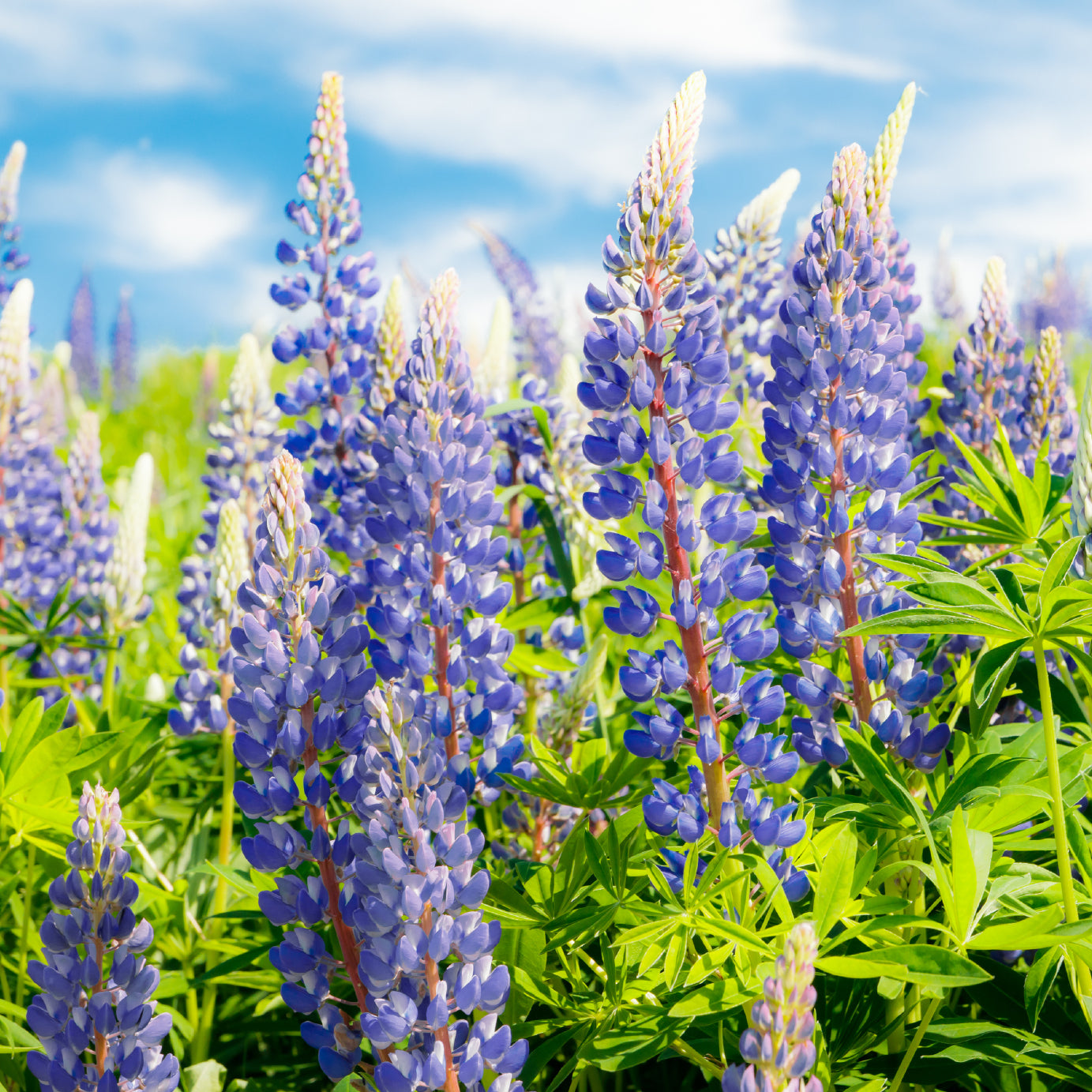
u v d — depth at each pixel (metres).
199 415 6.44
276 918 1.78
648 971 1.83
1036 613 1.81
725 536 1.84
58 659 2.50
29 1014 1.76
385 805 1.75
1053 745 1.78
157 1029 1.77
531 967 1.84
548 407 2.26
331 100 2.21
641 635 1.85
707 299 1.84
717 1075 1.81
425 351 1.87
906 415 1.88
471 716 1.89
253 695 1.78
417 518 1.87
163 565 3.49
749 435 2.32
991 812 1.83
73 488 2.70
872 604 1.88
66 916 1.77
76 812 1.95
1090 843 1.87
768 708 1.84
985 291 2.24
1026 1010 1.78
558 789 1.93
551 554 2.31
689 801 1.83
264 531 1.79
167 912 2.13
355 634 1.79
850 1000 1.87
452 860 1.74
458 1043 1.75
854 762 1.86
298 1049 2.10
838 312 1.87
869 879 1.82
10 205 2.92
